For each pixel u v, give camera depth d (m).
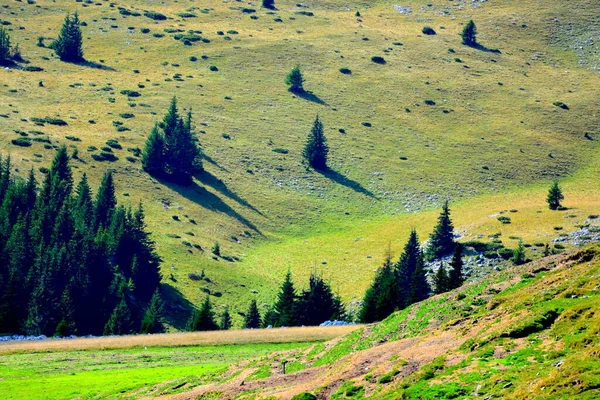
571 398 51.97
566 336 62.38
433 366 65.38
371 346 83.69
